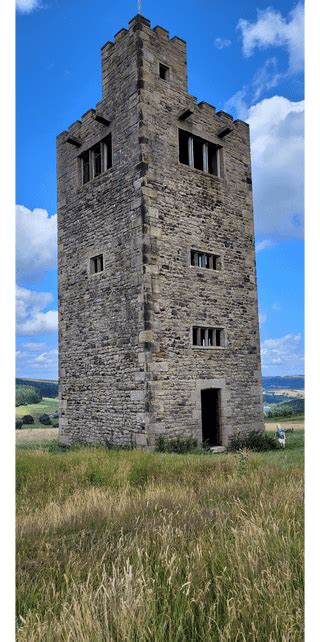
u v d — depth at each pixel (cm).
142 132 1275
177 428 1250
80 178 1571
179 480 793
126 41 1351
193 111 1399
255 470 816
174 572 330
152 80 1322
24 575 370
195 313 1357
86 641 252
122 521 516
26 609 315
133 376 1245
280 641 262
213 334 1436
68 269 1583
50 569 370
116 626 271
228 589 313
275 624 263
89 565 377
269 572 314
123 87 1355
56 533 489
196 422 1302
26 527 501
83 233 1514
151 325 1224
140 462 906
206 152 1489
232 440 1423
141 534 433
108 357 1349
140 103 1284
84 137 1545
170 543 404
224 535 412
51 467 910
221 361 1427
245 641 252
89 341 1443
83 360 1467
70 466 916
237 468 840
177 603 294
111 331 1344
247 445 1399
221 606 305
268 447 1416
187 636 278
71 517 533
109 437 1321
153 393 1204
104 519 529
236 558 349
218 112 1554
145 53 1312
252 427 1508
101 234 1420
